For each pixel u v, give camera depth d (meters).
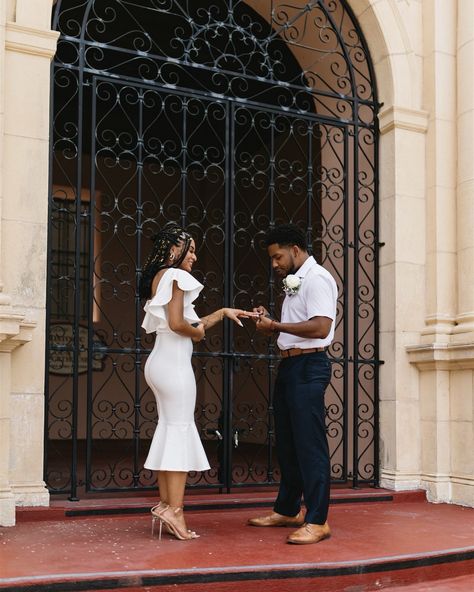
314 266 4.80
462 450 6.43
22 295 5.33
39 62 5.54
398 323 6.74
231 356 6.26
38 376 5.34
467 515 5.86
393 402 6.68
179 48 9.91
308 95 7.95
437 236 6.82
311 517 4.67
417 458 6.69
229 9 6.69
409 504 6.35
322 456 4.70
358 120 7.02
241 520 5.40
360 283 7.23
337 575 4.11
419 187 6.96
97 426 12.41
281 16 7.44
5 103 5.39
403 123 6.91
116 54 9.83
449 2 7.04
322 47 7.39
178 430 4.56
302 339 4.77
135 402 5.96
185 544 4.51
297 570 4.02
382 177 7.04
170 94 6.28
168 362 4.59
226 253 6.36
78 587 3.66
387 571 4.25
